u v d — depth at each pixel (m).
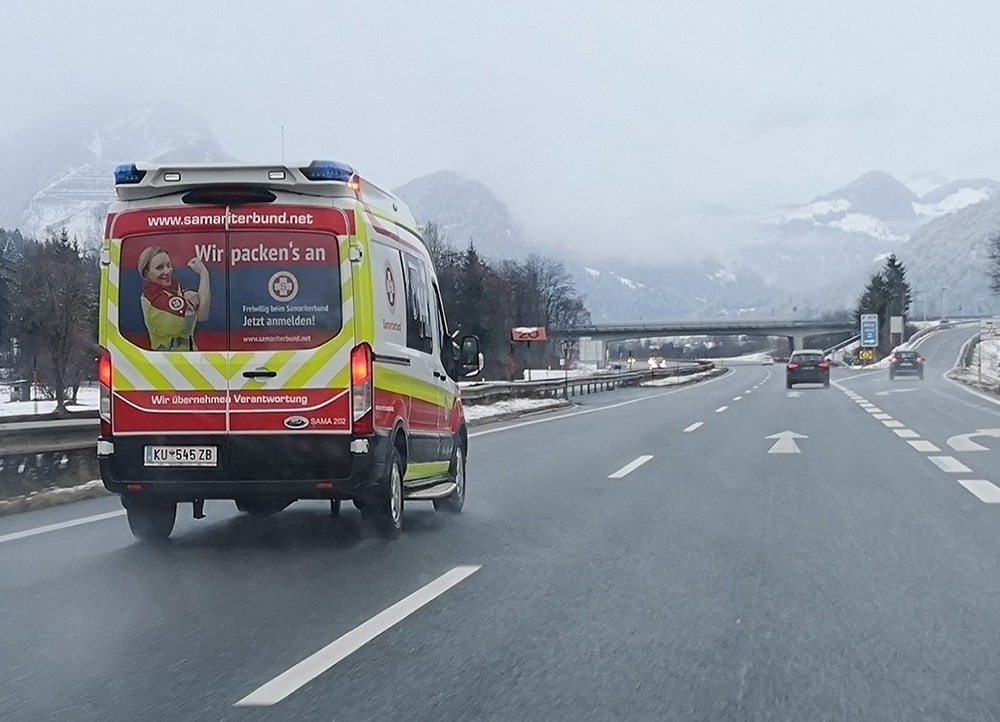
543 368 127.06
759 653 5.95
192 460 9.04
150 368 9.08
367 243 9.20
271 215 9.02
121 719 4.96
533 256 155.00
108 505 12.79
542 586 7.72
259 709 5.07
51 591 7.72
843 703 5.09
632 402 39.16
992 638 6.24
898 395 40.12
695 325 163.00
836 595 7.35
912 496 12.28
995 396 38.69
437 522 10.87
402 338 10.11
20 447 13.04
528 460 17.33
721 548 9.17
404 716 4.95
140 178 9.05
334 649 6.10
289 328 9.02
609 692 5.28
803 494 12.55
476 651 6.03
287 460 8.99
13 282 83.12
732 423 25.45
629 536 9.84
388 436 9.50
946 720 4.86
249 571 8.41
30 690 5.42
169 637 6.41
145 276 9.10
